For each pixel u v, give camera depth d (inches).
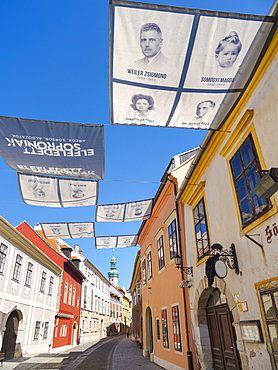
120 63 160.4
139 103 182.9
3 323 534.6
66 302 994.1
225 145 253.6
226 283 252.5
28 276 673.6
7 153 246.5
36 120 225.9
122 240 604.4
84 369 525.3
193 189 356.5
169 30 150.9
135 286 1171.9
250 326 206.5
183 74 169.0
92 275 1530.5
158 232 526.0
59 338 900.6
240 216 230.1
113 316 2154.3
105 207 437.4
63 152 246.8
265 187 157.5
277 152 183.0
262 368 192.7
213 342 310.3
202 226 322.3
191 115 196.5
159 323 516.4
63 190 348.2
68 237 514.3
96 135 238.2
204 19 149.3
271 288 184.4
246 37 158.9
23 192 347.9
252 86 210.2
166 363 451.2
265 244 193.3
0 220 518.6
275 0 154.4
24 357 635.5
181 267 364.5
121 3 140.0
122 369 500.1
